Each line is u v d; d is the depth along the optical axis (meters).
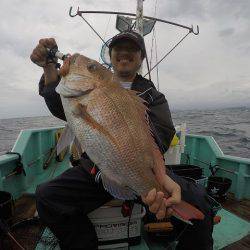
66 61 0.77
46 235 1.10
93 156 0.69
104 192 0.96
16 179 1.65
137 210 1.04
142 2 2.06
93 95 0.71
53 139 2.56
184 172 1.40
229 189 1.80
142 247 1.07
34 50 0.91
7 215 1.19
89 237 0.95
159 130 0.95
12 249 1.05
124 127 0.68
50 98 0.97
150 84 1.09
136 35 1.11
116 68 1.11
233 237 1.21
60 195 0.93
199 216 0.60
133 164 0.67
